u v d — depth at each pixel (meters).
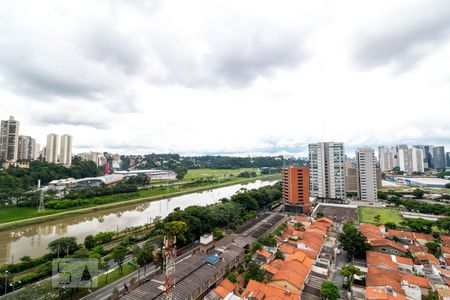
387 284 57.88
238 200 147.50
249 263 69.25
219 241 88.62
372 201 176.38
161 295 53.78
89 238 94.88
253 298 51.41
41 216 141.38
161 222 108.56
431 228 109.69
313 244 84.88
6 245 100.81
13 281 63.75
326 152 174.75
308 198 157.00
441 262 75.69
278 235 97.75
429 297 56.00
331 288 56.97
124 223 136.00
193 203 196.88
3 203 153.12
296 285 57.97
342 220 128.75
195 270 65.06
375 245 84.75
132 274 72.50
